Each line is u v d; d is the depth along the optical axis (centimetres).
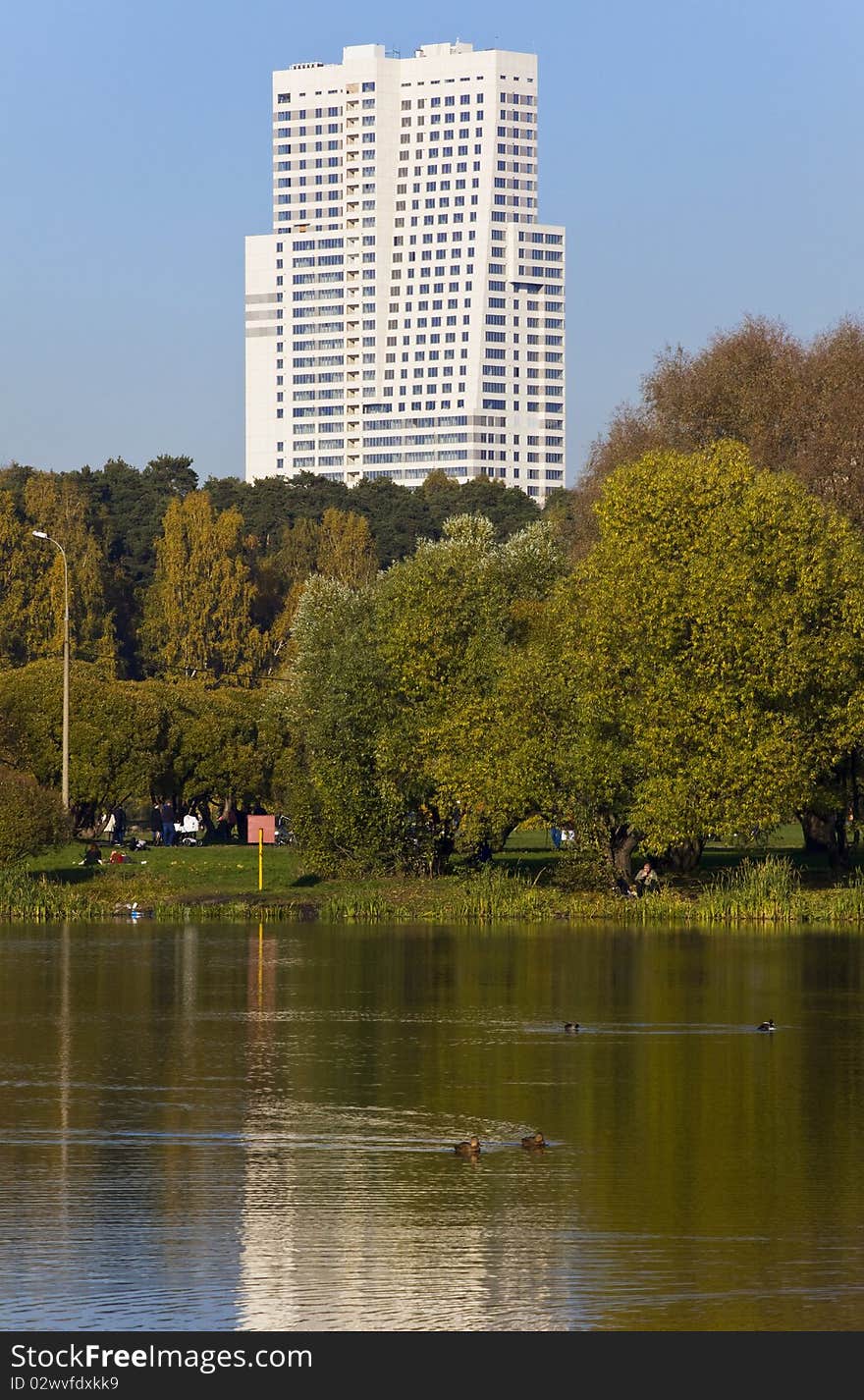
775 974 6319
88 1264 2561
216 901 9600
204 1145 3347
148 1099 3825
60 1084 4006
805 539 9069
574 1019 5116
